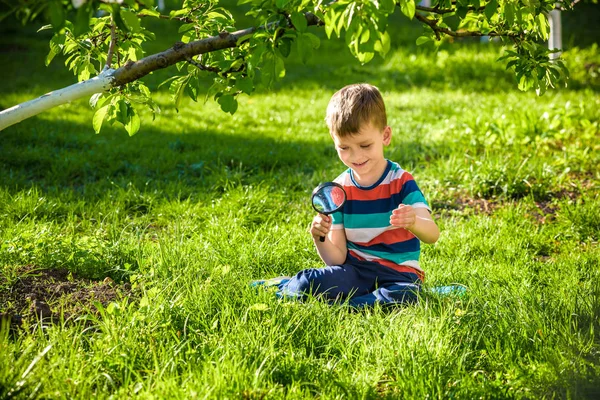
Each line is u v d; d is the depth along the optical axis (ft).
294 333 8.93
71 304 9.94
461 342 8.64
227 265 10.91
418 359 8.00
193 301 9.59
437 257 13.02
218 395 7.16
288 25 8.05
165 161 21.18
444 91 35.35
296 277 10.52
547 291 10.57
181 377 7.67
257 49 8.07
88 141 23.26
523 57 9.67
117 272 11.46
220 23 10.28
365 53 7.34
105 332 8.54
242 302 9.72
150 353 8.14
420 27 55.83
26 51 47.85
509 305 9.76
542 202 17.15
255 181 18.86
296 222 15.60
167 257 11.68
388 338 8.56
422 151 22.15
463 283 11.28
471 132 22.94
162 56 8.96
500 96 32.35
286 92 35.91
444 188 18.16
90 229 14.51
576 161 19.76
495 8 8.71
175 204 16.61
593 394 7.45
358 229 10.64
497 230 14.76
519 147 21.58
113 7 7.10
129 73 8.96
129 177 19.48
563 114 24.21
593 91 33.50
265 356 8.05
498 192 17.89
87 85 8.84
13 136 22.91
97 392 7.34
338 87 37.47
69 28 10.05
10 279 10.36
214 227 14.38
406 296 9.89
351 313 9.57
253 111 30.48
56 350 8.06
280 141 24.14
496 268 12.15
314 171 20.03
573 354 8.20
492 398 7.48
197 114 29.60
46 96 8.73
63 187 18.57
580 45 46.26
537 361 8.18
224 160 21.25
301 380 7.85
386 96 33.88
